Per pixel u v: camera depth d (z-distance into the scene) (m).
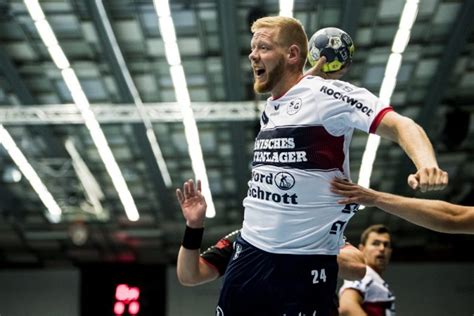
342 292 7.51
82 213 20.88
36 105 17.08
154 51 15.39
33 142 18.30
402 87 16.64
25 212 21.27
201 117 16.69
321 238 3.72
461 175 19.88
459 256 22.36
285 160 3.69
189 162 19.19
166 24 14.45
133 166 19.34
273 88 3.87
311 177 3.66
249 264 3.76
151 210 21.42
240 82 16.09
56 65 15.80
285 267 3.70
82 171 19.08
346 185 3.62
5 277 23.36
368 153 18.80
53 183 19.62
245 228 3.85
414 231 22.05
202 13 14.30
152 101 17.00
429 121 17.50
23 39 15.11
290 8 14.30
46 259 23.38
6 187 20.03
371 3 14.19
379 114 3.55
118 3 14.02
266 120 3.82
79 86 16.41
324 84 3.70
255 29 3.92
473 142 18.38
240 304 3.75
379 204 3.59
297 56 3.86
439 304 22.17
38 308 23.03
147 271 15.80
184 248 4.20
